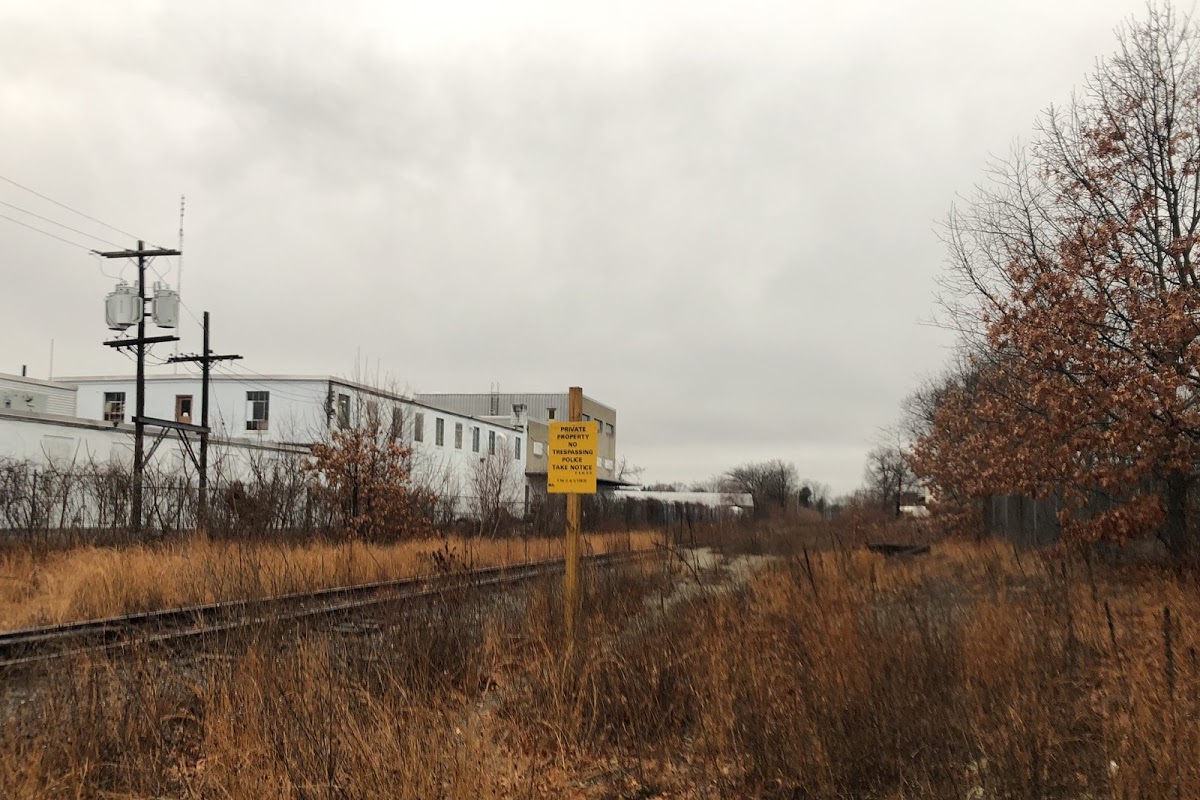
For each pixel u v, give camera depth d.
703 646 6.76
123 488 19.78
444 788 4.37
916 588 11.80
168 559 11.92
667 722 6.15
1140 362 12.12
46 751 4.82
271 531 17.55
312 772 4.42
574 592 8.17
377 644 6.83
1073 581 9.95
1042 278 12.85
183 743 5.39
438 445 48.88
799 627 7.00
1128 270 12.41
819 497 116.38
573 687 6.36
